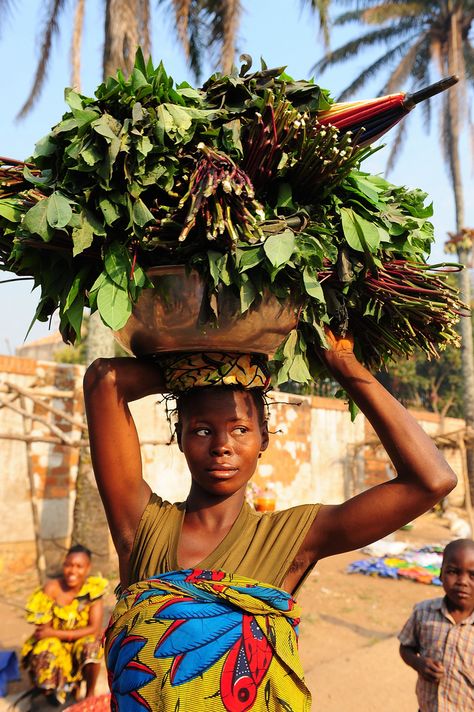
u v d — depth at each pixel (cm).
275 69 136
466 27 1839
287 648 120
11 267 136
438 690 302
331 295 142
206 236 121
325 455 1382
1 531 808
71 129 125
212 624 116
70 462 875
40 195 126
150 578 125
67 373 875
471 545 312
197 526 135
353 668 547
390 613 773
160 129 123
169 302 126
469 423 1720
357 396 143
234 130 128
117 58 753
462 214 1748
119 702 118
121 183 124
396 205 154
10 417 826
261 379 137
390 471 1512
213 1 897
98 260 132
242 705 112
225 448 132
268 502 987
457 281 1653
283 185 134
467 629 304
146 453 973
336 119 139
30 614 440
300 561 133
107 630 127
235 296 125
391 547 1143
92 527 759
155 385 145
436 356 164
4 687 464
